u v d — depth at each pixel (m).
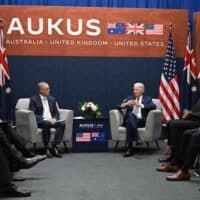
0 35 7.60
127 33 8.02
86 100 8.05
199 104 6.00
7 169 4.21
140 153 6.75
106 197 4.22
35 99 6.86
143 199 4.16
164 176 5.16
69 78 8.02
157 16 8.02
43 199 4.14
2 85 7.59
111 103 8.08
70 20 7.94
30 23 7.89
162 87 7.83
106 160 6.19
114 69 8.05
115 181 4.91
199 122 5.51
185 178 4.94
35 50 7.93
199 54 7.96
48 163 5.95
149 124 6.59
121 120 6.89
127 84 8.08
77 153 6.77
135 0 8.12
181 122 5.47
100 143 6.90
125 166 5.76
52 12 7.91
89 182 4.86
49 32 7.93
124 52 8.03
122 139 6.76
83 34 7.98
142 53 8.05
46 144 6.47
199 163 5.43
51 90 8.00
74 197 4.22
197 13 7.98
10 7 7.84
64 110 6.92
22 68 7.94
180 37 8.05
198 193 4.39
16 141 5.23
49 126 6.48
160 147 7.28
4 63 7.61
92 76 8.05
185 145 5.16
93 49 8.01
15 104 7.93
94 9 7.95
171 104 7.80
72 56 7.99
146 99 6.95
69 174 5.27
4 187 4.23
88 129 6.87
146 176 5.16
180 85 8.06
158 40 8.05
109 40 8.01
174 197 4.23
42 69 7.97
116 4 8.11
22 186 4.66
